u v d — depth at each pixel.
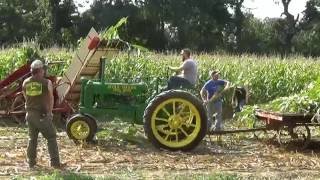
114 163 9.80
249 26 58.56
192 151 11.27
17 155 10.23
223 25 53.62
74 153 10.55
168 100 11.12
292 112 11.70
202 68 19.94
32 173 8.86
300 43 56.94
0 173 8.83
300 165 10.07
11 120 14.90
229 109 17.48
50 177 8.12
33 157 9.33
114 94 11.80
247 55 22.34
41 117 9.25
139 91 11.87
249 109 12.81
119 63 19.53
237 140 12.74
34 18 51.50
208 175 8.63
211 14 52.97
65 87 13.09
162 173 9.07
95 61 12.47
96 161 9.91
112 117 11.84
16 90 14.42
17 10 51.38
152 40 52.34
